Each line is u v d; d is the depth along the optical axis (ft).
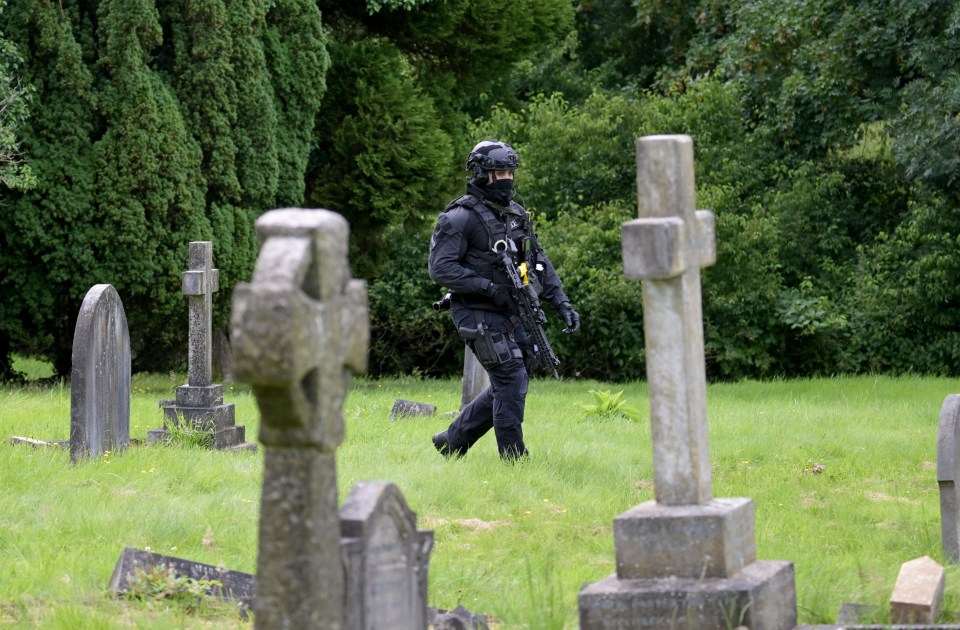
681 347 21.97
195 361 53.21
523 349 45.75
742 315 107.96
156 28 85.25
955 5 97.40
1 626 24.07
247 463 46.37
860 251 109.81
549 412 68.49
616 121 111.45
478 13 106.83
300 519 15.89
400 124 100.83
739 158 112.16
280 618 15.87
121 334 48.49
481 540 34.27
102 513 34.81
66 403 65.62
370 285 117.70
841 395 80.59
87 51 85.25
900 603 24.03
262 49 91.76
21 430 54.24
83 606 25.29
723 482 45.09
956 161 94.94
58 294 88.63
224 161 89.45
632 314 108.27
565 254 104.58
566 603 26.32
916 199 110.93
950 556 31.81
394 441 52.24
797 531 35.88
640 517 21.53
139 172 84.53
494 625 25.61
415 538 19.04
